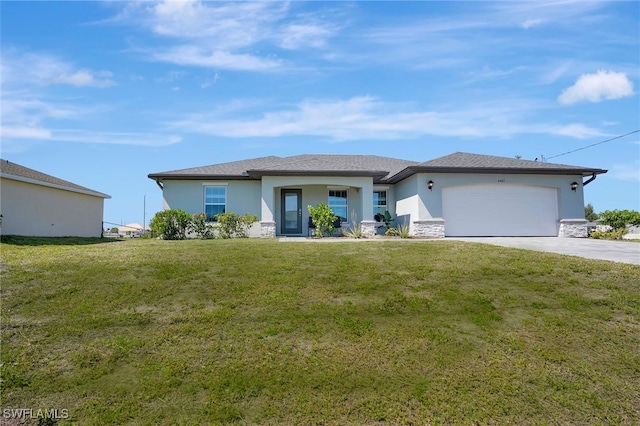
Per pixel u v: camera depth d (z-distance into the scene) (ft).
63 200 51.44
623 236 53.01
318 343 14.76
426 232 52.06
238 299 18.51
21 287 19.04
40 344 14.20
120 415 10.92
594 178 55.62
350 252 29.35
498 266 24.22
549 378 12.75
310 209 50.67
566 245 38.14
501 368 13.26
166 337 14.92
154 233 51.49
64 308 16.97
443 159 56.75
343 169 54.65
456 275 22.41
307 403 11.53
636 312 17.19
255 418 10.94
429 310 17.66
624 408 11.51
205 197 57.93
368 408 11.38
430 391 12.10
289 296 18.93
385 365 13.42
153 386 12.12
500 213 54.03
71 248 31.60
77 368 12.92
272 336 15.19
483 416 11.10
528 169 53.31
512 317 16.94
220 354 13.92
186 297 18.72
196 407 11.32
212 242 38.32
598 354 14.16
